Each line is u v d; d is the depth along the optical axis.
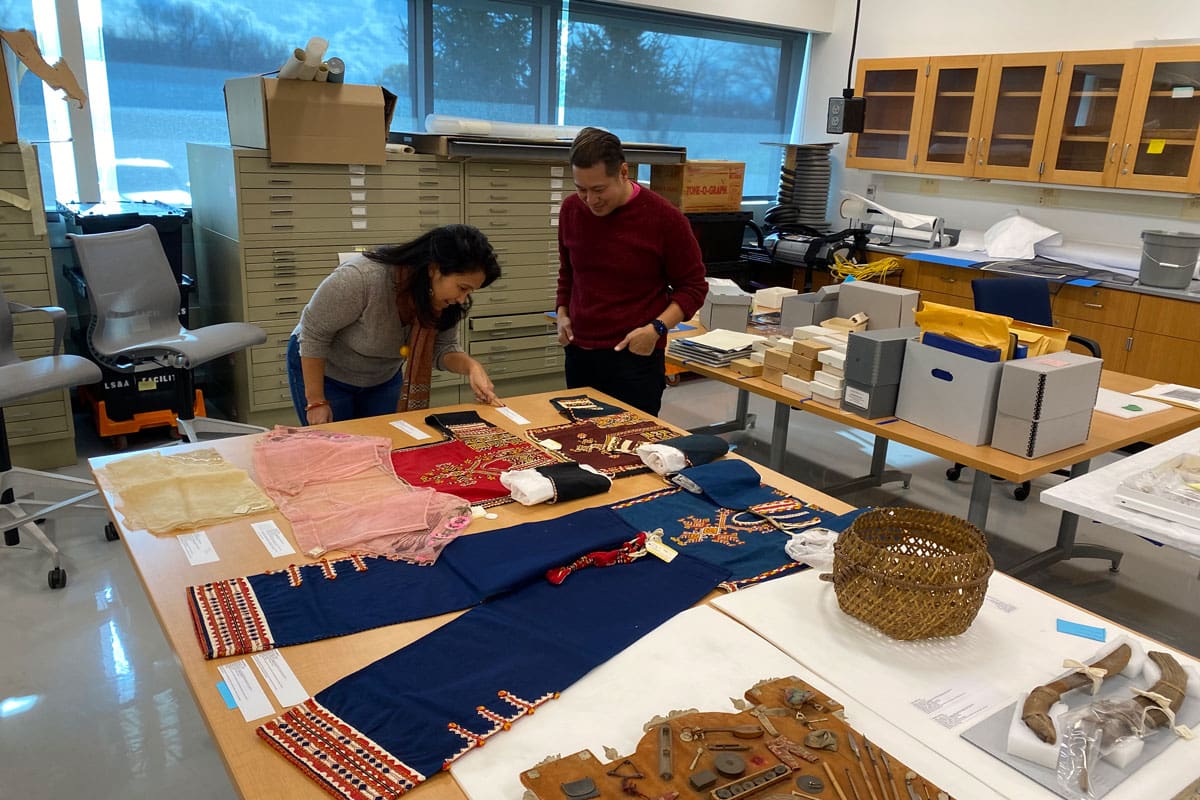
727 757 0.92
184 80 3.97
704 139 6.00
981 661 1.17
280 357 3.82
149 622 2.53
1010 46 5.13
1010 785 0.94
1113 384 3.00
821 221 5.93
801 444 4.35
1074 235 4.98
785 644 1.19
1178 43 4.38
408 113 4.65
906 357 2.51
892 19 5.70
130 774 1.95
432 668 1.12
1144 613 2.84
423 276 2.02
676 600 1.32
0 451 2.89
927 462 4.16
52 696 2.19
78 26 3.62
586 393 2.45
